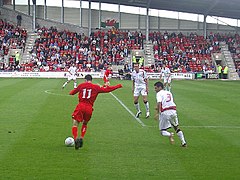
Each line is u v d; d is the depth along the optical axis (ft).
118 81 137.18
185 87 111.55
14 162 29.81
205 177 26.89
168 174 27.45
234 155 32.78
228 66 179.42
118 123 47.70
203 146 35.96
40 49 171.94
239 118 52.70
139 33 188.65
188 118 52.39
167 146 35.76
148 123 47.98
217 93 91.15
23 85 106.42
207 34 200.44
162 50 183.52
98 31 190.70
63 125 45.27
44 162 29.91
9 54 167.32
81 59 170.60
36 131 41.63
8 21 187.73
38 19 190.29
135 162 30.32
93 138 38.75
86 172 27.61
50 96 77.25
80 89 35.37
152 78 161.48
